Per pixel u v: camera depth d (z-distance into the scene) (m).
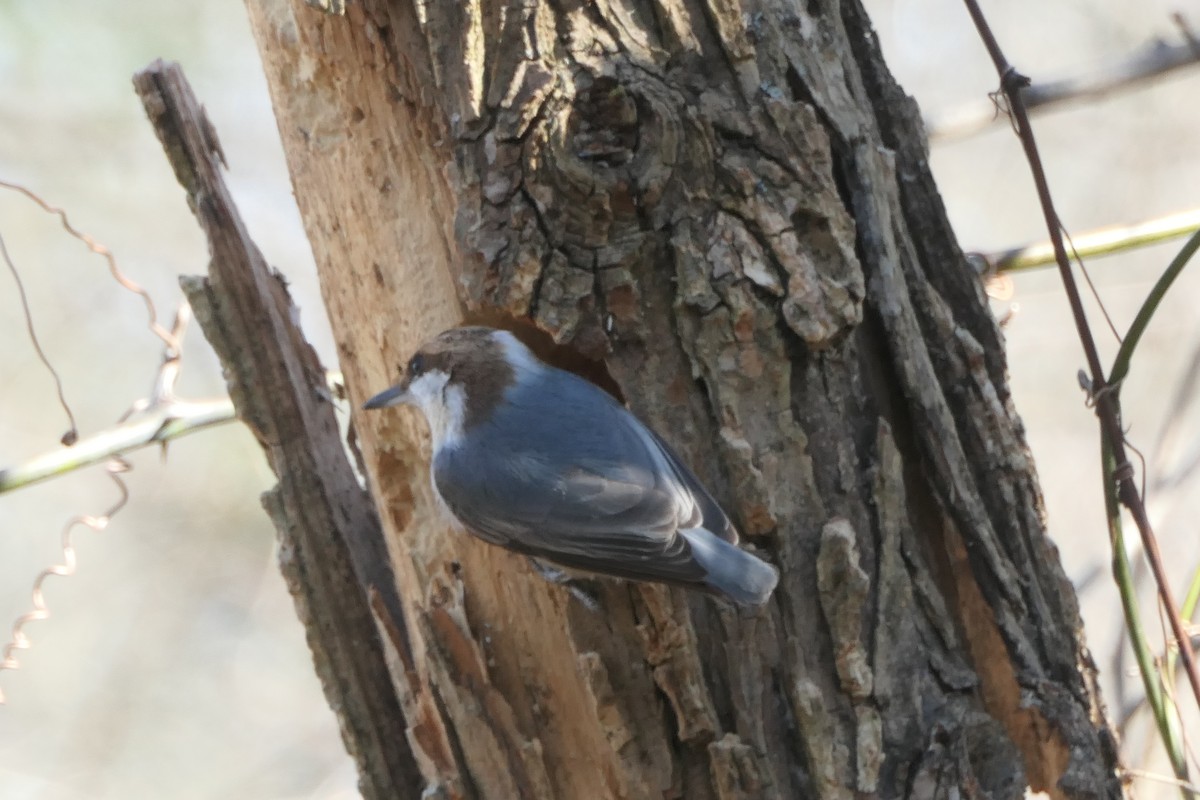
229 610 14.92
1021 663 6.72
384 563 7.91
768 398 6.36
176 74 7.53
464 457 6.83
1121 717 7.94
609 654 6.45
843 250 6.38
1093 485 13.82
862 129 6.69
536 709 6.74
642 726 6.40
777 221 6.26
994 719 6.67
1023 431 7.11
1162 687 7.09
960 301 7.05
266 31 7.11
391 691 7.77
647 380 6.38
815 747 6.25
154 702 14.50
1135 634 7.02
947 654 6.61
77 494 15.06
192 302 7.65
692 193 6.26
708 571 5.94
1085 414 14.07
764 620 6.34
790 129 6.36
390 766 7.70
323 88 7.02
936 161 15.32
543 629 6.68
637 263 6.25
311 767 14.33
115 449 8.52
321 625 7.76
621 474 6.34
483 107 6.23
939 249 7.04
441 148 6.50
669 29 6.33
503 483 6.64
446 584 7.05
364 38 6.61
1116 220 14.70
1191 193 14.69
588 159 6.14
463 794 6.79
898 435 6.73
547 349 7.59
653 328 6.34
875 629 6.41
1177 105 14.90
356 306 7.34
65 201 14.72
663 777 6.38
